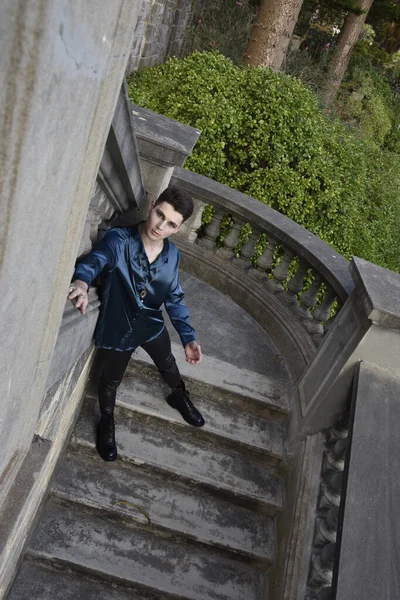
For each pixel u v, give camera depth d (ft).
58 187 3.12
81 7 2.43
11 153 2.39
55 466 11.23
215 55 27.37
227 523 11.93
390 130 68.59
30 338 3.76
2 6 2.02
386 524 8.27
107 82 3.41
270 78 26.58
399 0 67.77
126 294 9.29
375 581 7.55
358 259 11.48
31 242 2.98
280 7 34.24
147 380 13.14
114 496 11.64
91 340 9.91
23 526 7.90
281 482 12.54
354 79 66.13
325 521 10.74
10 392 3.74
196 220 17.02
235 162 26.32
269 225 15.69
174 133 11.36
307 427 12.00
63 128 2.81
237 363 14.12
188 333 10.61
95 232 9.21
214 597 11.00
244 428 12.95
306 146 26.61
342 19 61.87
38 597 10.45
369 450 9.24
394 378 10.55
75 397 10.61
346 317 11.44
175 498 12.04
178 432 12.75
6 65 2.18
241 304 16.46
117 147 6.92
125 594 10.98
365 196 38.86
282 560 10.96
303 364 13.91
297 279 15.31
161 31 41.01
